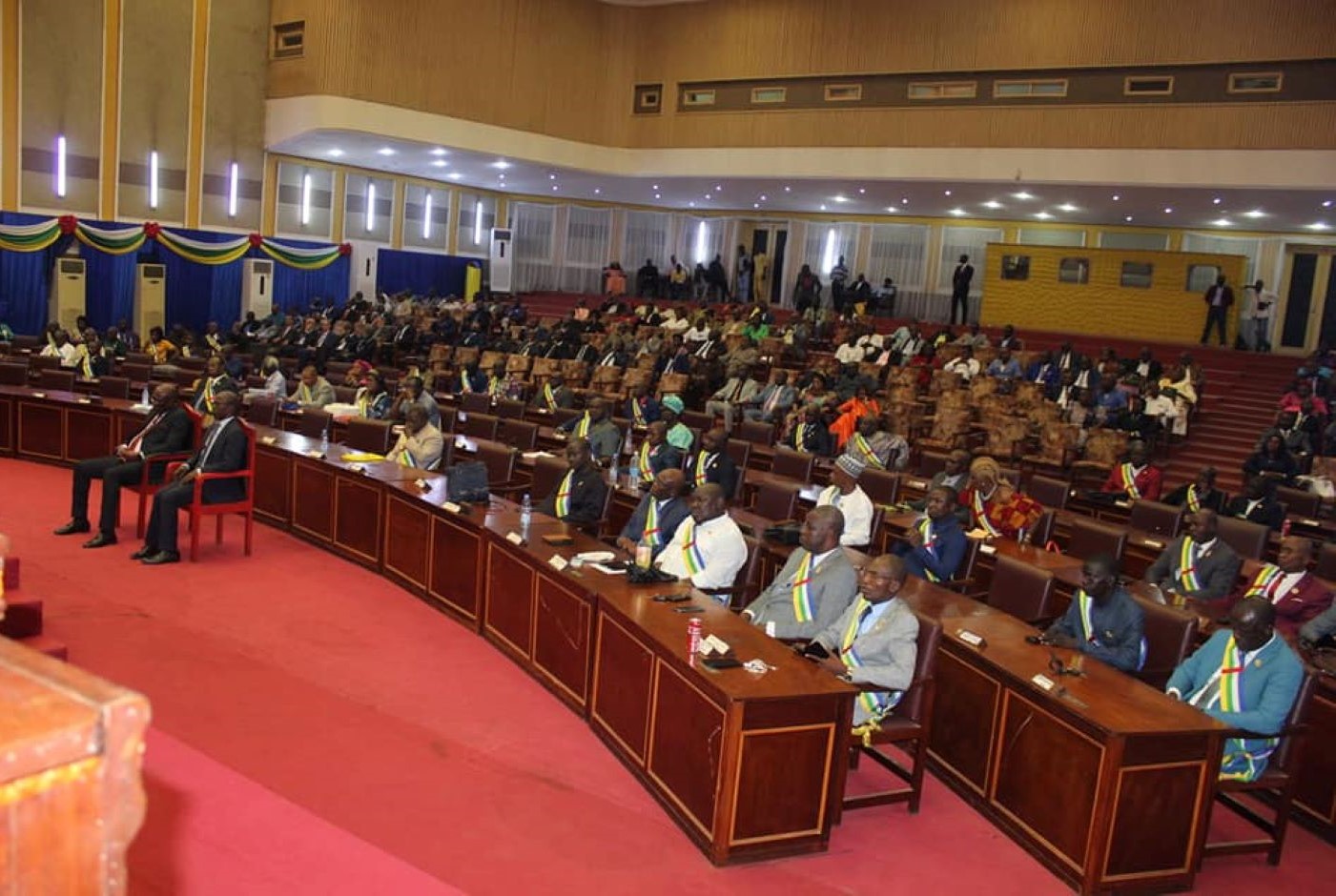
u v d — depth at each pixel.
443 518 7.94
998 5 18.64
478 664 6.94
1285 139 16.52
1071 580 6.98
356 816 4.80
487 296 26.95
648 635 5.34
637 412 14.88
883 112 19.91
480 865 4.49
